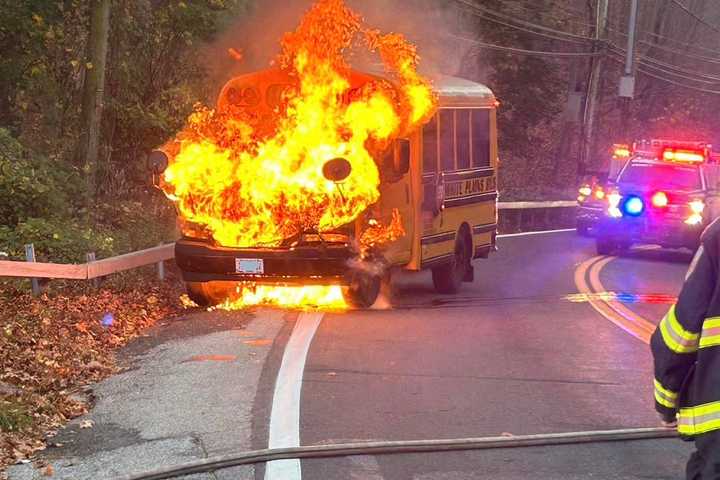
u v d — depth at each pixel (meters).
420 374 9.31
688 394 3.97
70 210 17.06
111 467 6.59
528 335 11.75
